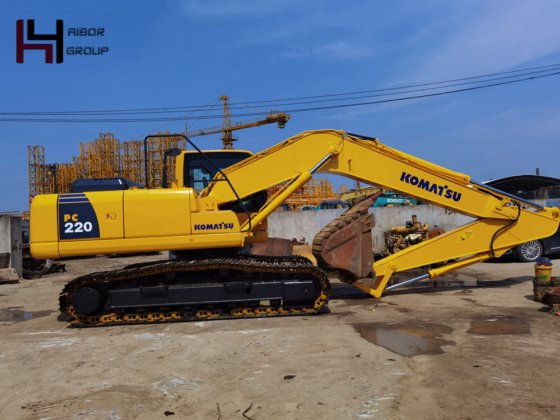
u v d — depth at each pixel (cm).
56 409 361
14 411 360
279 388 388
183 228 661
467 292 853
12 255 1384
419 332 564
